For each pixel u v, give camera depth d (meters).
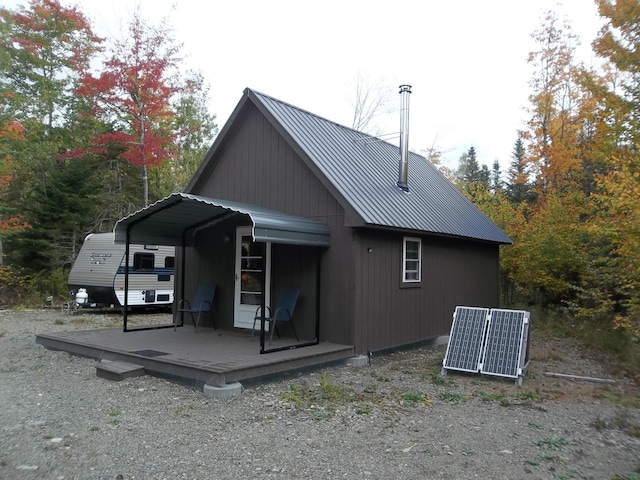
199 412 5.73
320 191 9.16
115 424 5.27
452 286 11.99
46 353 9.01
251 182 10.27
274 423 5.38
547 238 14.03
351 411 5.87
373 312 9.10
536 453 4.64
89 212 20.98
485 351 7.86
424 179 13.62
